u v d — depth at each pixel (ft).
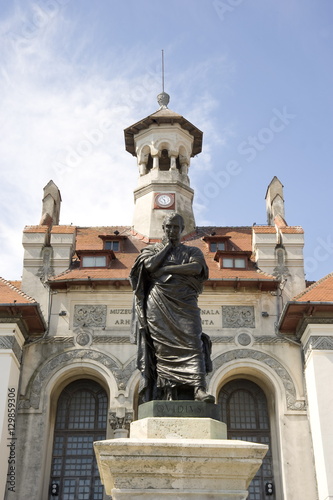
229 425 94.63
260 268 101.60
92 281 96.63
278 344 94.99
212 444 22.12
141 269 28.58
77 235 119.34
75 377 96.78
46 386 91.97
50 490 89.30
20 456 87.15
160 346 27.30
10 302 89.25
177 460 21.99
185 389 26.81
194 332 27.37
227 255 103.76
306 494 84.89
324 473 80.53
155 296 27.94
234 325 96.22
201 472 22.17
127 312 96.84
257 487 89.71
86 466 91.25
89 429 93.66
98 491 89.56
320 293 91.56
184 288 28.04
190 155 130.11
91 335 95.25
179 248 29.17
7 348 87.61
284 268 101.50
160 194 120.98
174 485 22.07
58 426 94.07
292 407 90.63
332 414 83.76
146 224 118.42
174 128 127.13
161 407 25.39
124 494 21.89
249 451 22.22
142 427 24.54
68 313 97.04
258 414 95.45
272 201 120.06
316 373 86.28
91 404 95.71
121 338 94.99
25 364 93.40
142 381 27.48
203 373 26.73
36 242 103.30
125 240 114.83
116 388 91.40
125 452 22.04
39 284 100.27
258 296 98.22
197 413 25.27
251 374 96.17
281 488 88.17
